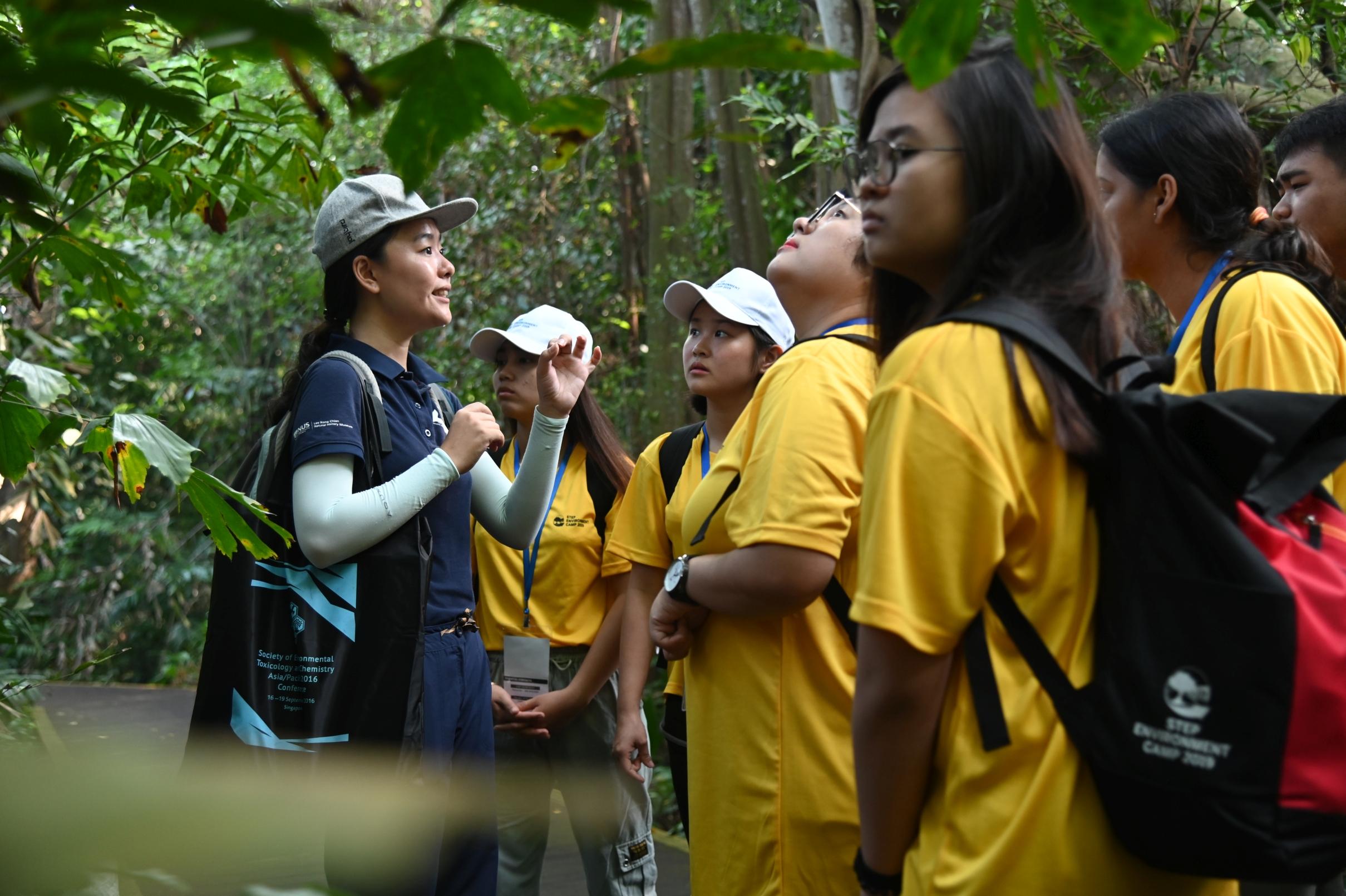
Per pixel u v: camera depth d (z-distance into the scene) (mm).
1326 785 995
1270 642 1005
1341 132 2172
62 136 391
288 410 2469
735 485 1946
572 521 3076
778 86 6199
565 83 6789
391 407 2436
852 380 1846
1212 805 1000
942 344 1163
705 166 6438
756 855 1833
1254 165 2006
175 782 251
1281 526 1116
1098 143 2102
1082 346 1202
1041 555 1137
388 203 2449
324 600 2244
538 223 7555
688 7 6352
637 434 6668
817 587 1765
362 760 293
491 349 3289
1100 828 1088
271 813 257
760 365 2514
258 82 5219
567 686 3025
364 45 5445
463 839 2385
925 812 1200
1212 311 1884
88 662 2408
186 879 243
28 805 235
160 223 9320
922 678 1141
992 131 1207
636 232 7277
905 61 583
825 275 2041
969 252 1206
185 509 11109
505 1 460
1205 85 3918
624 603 2949
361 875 276
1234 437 1067
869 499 1184
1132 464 1110
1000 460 1117
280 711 2234
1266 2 3570
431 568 2357
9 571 3568
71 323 8477
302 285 9727
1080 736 1081
